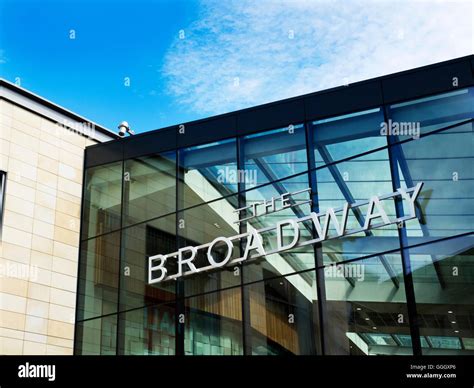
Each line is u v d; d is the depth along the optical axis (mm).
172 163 20422
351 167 17031
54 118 21875
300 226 17172
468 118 15820
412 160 16203
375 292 15594
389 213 16016
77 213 21750
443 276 14891
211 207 19000
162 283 19031
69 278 20766
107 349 19375
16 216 19656
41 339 19219
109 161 21953
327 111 18031
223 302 17688
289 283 16797
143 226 20266
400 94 17016
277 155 18406
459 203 15250
